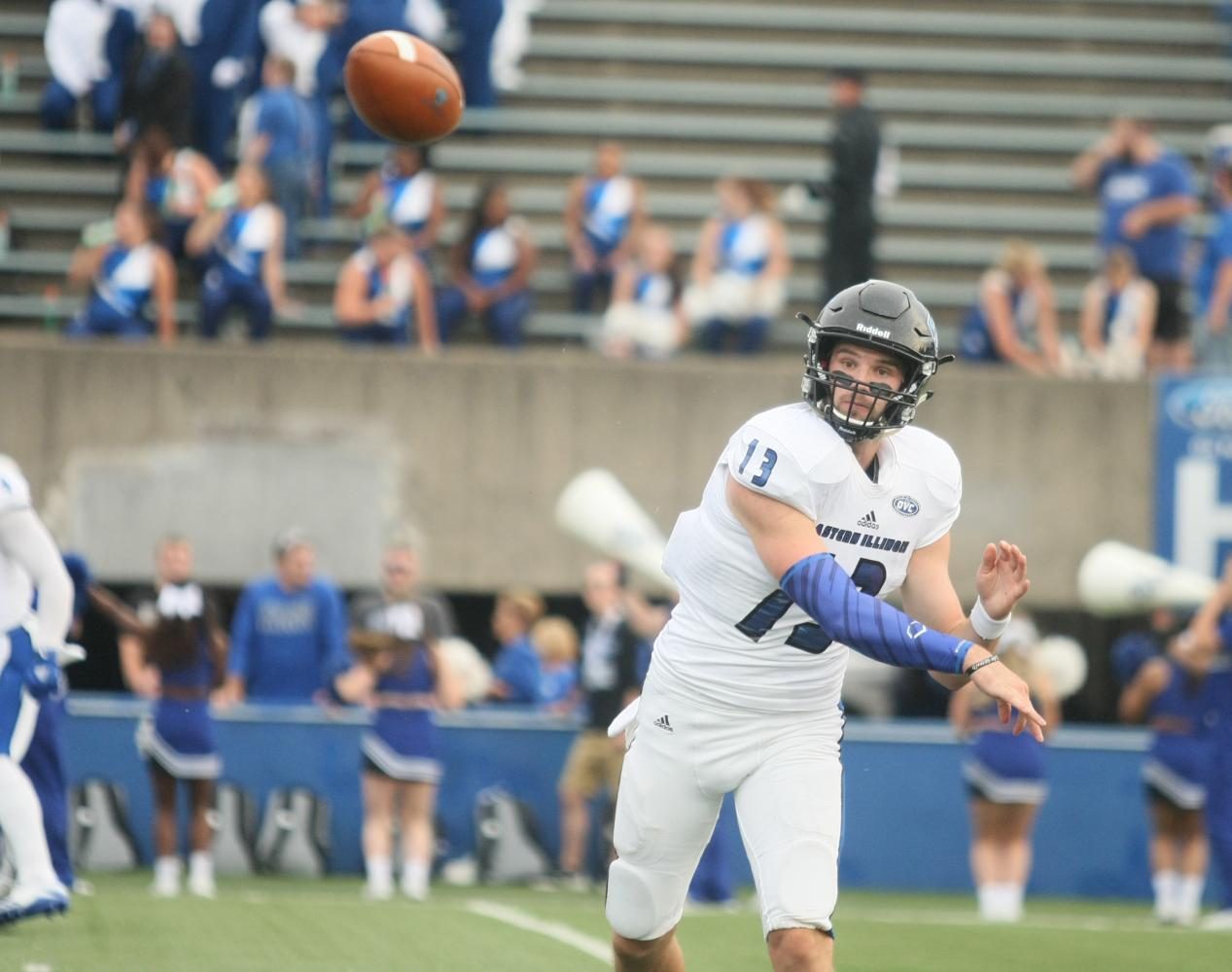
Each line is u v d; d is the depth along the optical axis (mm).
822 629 14359
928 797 40906
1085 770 40781
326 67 51406
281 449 43969
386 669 35094
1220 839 33188
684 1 59312
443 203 54031
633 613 37938
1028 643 35281
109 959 21781
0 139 54469
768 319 46469
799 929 14047
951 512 14797
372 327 45000
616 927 15352
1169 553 44219
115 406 43781
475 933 26047
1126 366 46000
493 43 55531
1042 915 36156
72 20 54906
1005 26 59406
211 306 45250
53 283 51844
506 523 44094
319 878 39094
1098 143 57219
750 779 14633
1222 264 45531
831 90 57969
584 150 56125
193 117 51812
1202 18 60125
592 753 38281
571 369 44156
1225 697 33219
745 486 14078
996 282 46094
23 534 22312
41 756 25359
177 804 35844
